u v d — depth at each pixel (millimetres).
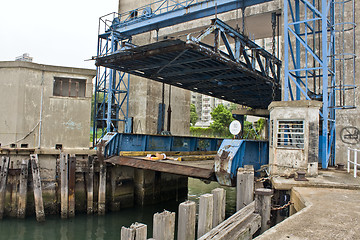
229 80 18922
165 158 14070
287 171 9172
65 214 14508
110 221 14719
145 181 17594
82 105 17453
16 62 16234
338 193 7055
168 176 19672
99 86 22906
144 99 25062
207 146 20234
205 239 5715
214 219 7219
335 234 4328
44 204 14820
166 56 14586
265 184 10727
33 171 14266
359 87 13883
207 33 13234
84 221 14516
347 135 13953
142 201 17359
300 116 9156
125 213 16109
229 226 6305
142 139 16328
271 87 19641
